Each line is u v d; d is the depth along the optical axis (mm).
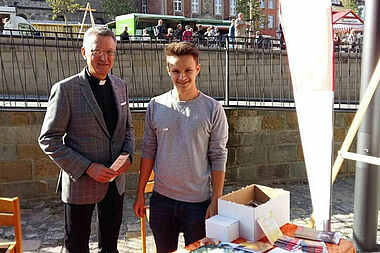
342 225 4641
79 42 8961
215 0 33812
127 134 2893
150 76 9562
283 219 2203
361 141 3814
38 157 5332
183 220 2484
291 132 6352
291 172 6441
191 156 2402
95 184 2670
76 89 2578
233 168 6137
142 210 2654
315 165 2846
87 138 2619
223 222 2008
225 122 2488
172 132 2414
